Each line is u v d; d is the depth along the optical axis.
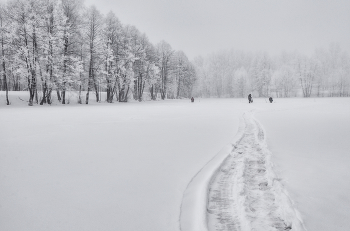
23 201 3.03
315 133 8.41
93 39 31.05
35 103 28.22
